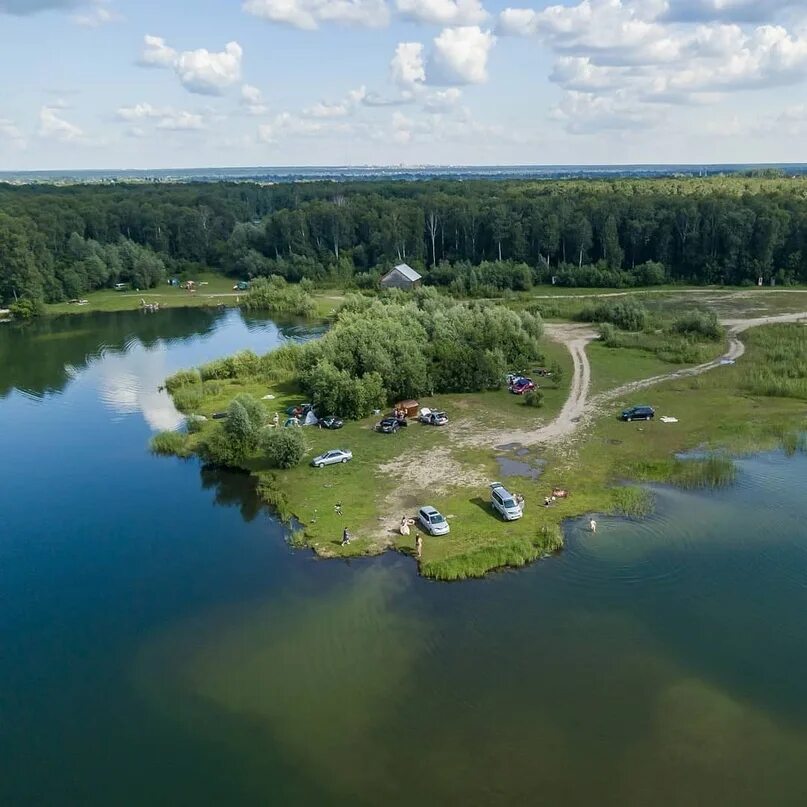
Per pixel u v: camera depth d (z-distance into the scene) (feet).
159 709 115.96
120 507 190.70
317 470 203.62
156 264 579.07
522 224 547.90
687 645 127.24
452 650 126.82
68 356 369.91
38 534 177.27
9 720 114.83
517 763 102.83
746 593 141.69
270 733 109.81
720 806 95.66
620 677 119.44
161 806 97.76
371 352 264.52
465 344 289.53
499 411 249.55
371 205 645.10
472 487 188.14
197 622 138.21
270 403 268.82
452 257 581.53
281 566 156.25
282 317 462.19
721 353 315.17
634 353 323.16
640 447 212.64
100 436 246.88
